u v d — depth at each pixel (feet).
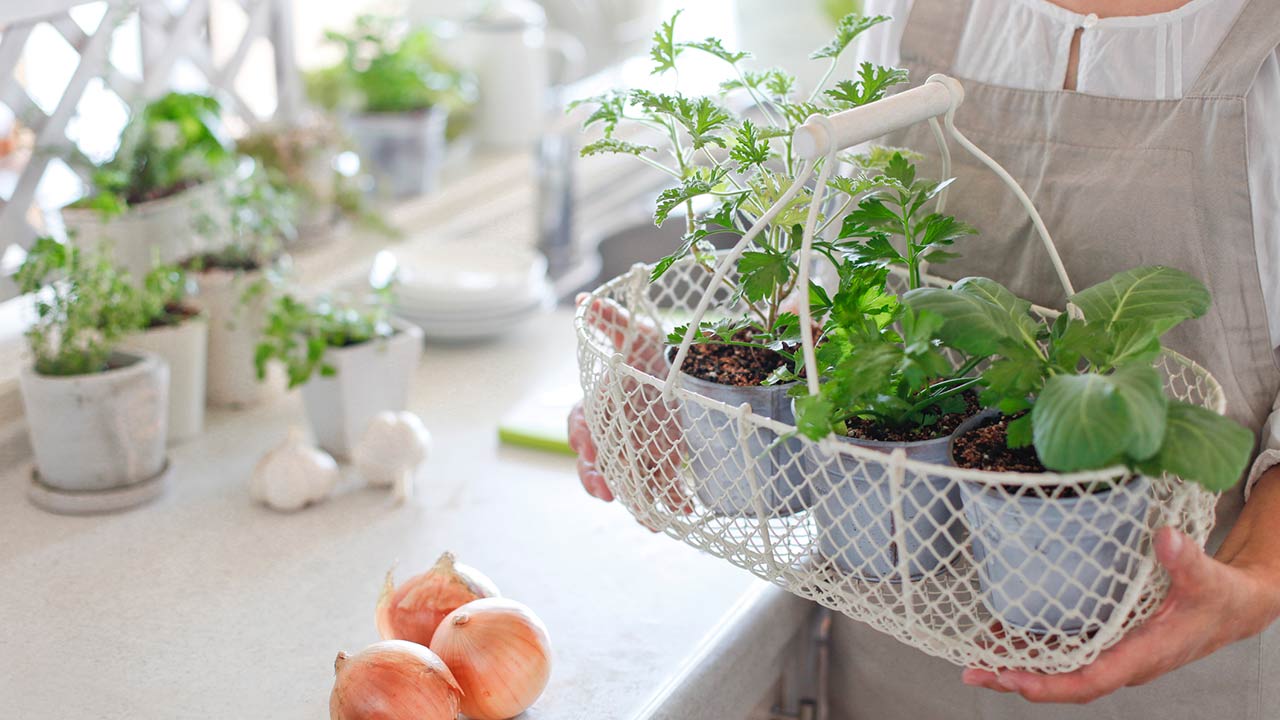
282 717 2.78
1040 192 2.79
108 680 2.91
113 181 4.31
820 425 2.03
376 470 3.82
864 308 2.37
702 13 9.67
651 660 3.00
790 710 3.64
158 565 3.44
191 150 4.75
